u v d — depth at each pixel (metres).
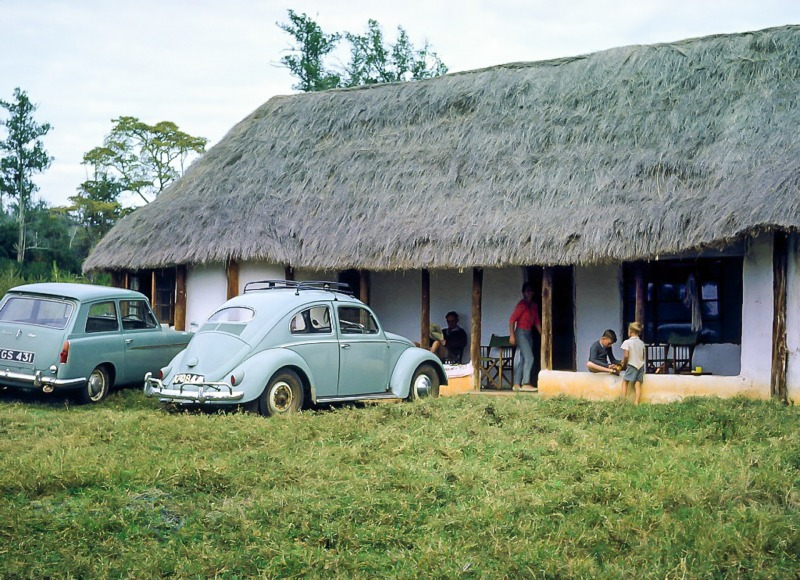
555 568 5.60
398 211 15.74
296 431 9.52
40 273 38.53
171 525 6.48
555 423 10.12
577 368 15.66
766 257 12.47
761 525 6.23
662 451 8.73
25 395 13.15
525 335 14.99
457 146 16.58
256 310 11.59
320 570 5.64
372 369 12.41
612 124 15.45
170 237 16.48
